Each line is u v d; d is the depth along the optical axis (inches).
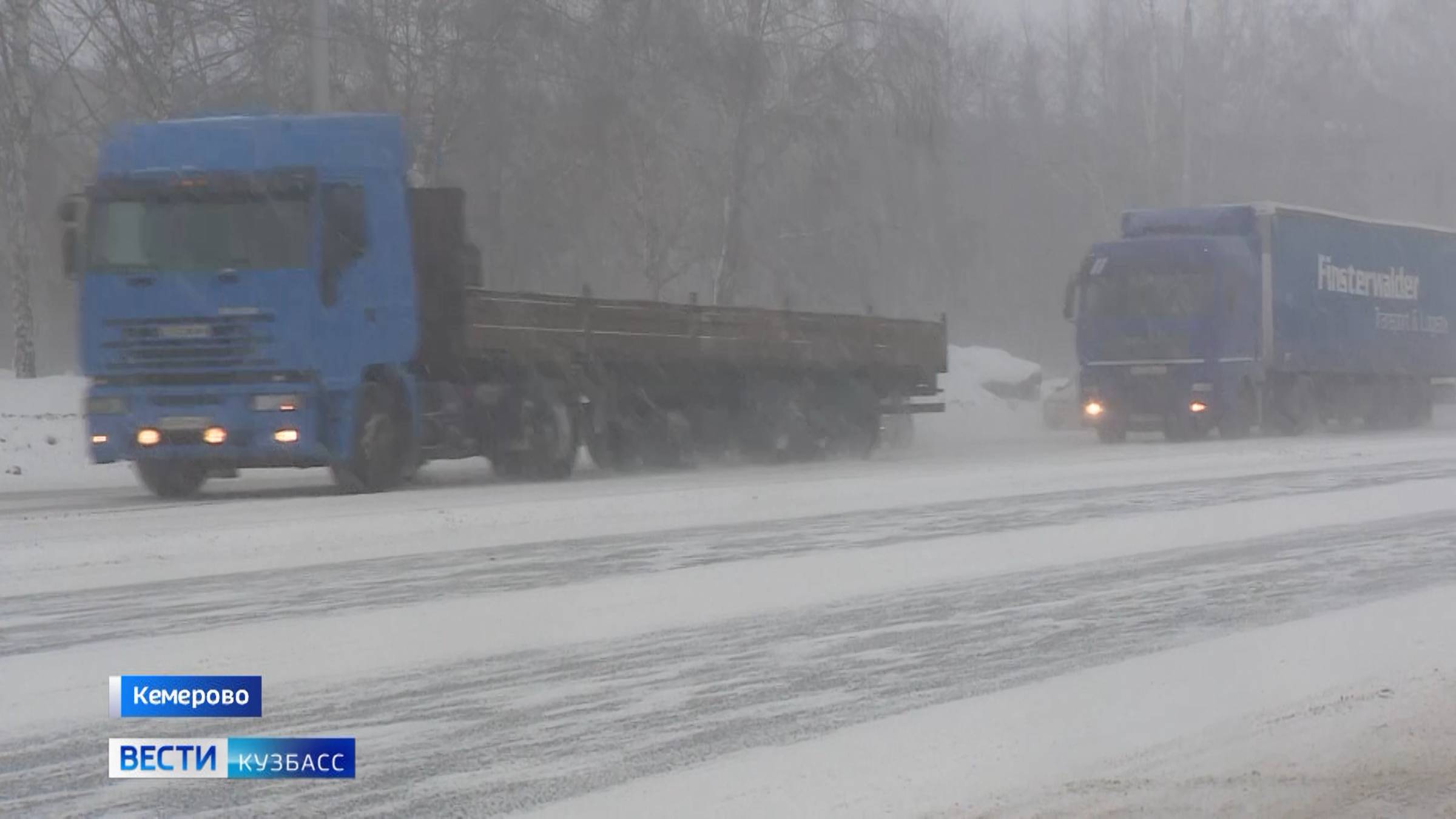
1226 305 1224.2
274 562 494.0
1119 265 1248.8
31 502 705.0
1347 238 1414.9
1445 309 1598.2
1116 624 398.6
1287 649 368.2
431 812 246.1
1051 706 313.1
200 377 677.9
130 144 692.7
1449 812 249.1
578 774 265.9
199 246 677.9
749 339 935.7
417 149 1252.5
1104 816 245.0
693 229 1443.2
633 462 886.4
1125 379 1239.5
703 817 243.3
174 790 257.8
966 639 377.4
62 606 413.1
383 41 1237.7
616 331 844.6
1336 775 267.7
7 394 1079.6
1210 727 297.1
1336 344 1387.8
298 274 673.0
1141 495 725.3
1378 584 462.3
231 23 1191.6
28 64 1211.2
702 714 305.3
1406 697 320.8
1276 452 1008.2
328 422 688.4
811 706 312.5
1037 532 578.9
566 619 397.7
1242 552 528.4
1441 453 997.8
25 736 287.9
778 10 1401.3
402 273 719.1
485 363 764.6
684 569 481.7
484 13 1262.3
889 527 596.1
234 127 692.1
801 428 979.9
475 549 527.2
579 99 1314.0
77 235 689.0
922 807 248.1
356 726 295.1
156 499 722.2
